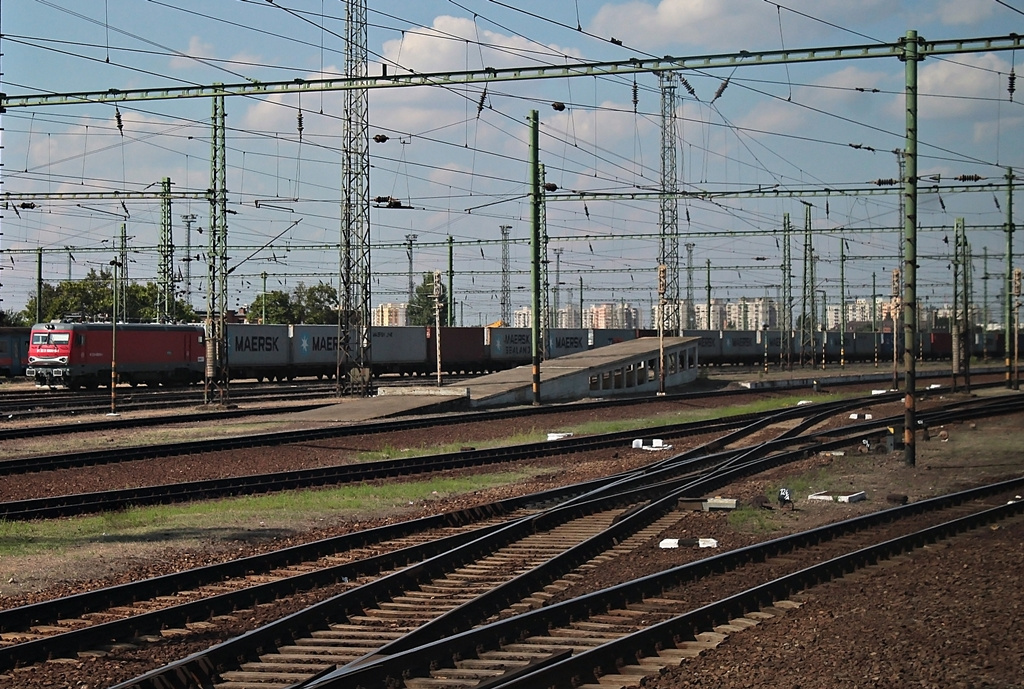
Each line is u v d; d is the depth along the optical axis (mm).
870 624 10406
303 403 43719
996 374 75125
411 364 69625
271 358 63156
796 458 25891
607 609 11195
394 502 19625
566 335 76500
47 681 8812
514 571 13430
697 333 82250
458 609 10438
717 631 10391
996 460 25156
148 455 25719
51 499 18688
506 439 31844
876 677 8609
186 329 58969
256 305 106812
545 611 10414
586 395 49281
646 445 29922
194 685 8500
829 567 12844
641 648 9539
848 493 20125
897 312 54594
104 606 11336
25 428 32656
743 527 16672
